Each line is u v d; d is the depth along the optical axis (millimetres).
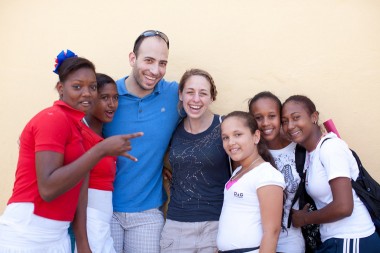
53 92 3750
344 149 2652
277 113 2975
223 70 3451
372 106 3236
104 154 2260
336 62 3271
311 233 2875
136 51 3078
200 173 2984
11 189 3820
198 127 3086
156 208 3217
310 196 2848
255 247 2578
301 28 3307
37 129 2244
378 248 2602
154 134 3148
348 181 2553
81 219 2604
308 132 2828
